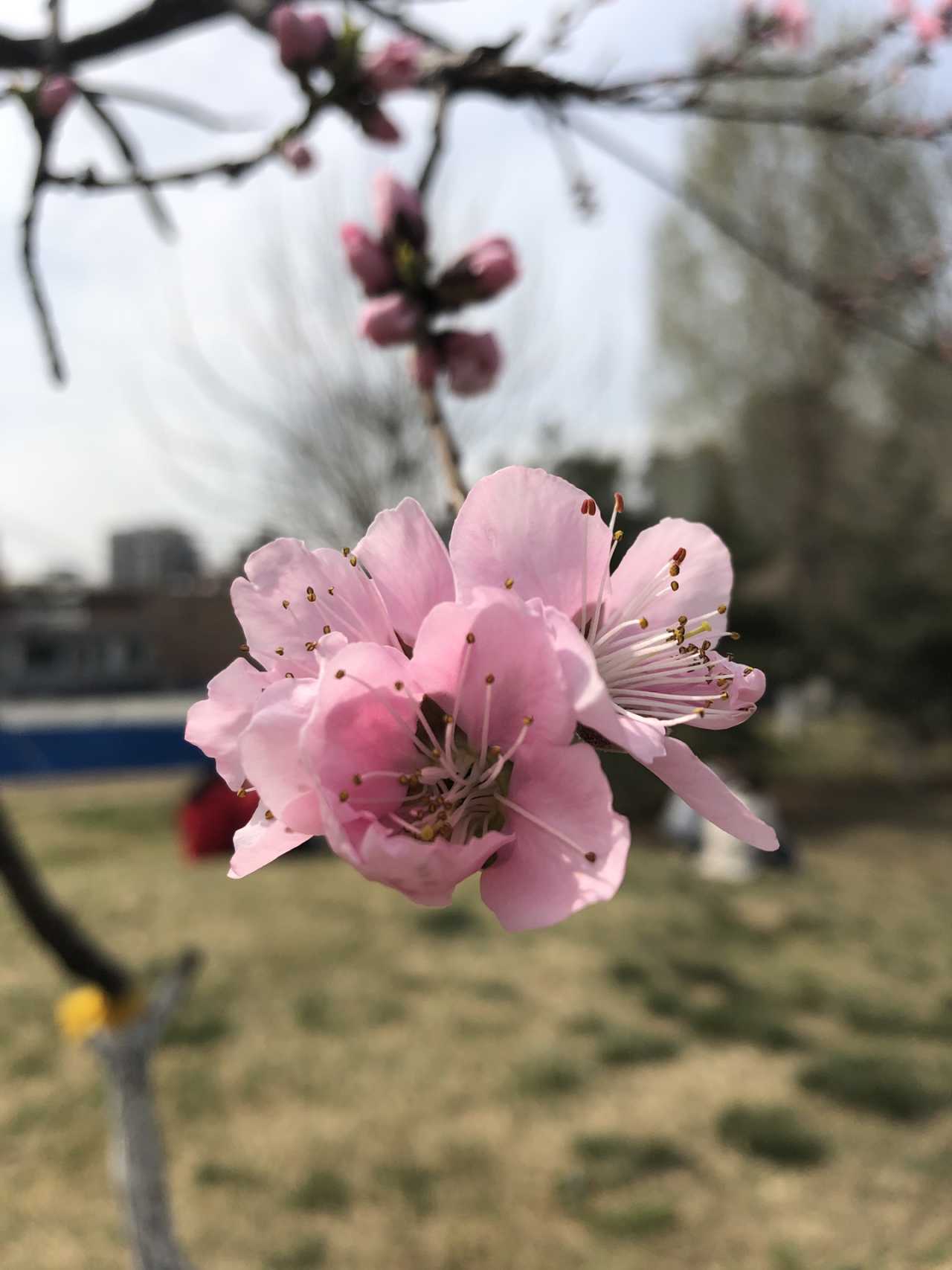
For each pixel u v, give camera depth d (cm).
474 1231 388
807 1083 496
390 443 935
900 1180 404
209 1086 494
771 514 1831
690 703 104
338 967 651
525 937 716
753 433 1859
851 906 840
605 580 101
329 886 841
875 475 1673
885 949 724
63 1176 420
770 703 1705
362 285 167
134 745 1493
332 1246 381
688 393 1916
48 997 593
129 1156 278
